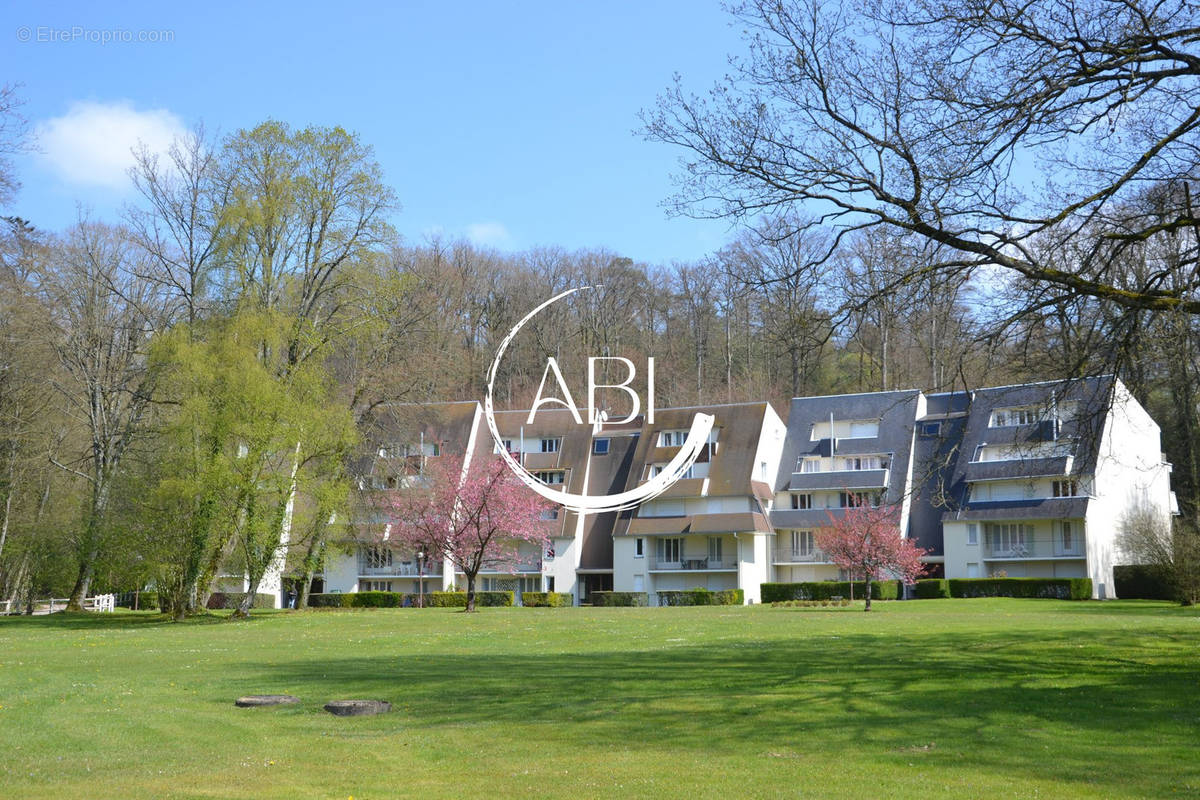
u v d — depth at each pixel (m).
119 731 13.98
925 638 26.47
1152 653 21.55
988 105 15.24
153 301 52.72
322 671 20.91
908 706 15.13
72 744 13.11
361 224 47.12
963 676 18.19
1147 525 53.53
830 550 46.44
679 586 66.06
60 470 55.31
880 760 11.77
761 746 12.63
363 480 49.78
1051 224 15.46
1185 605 44.59
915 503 63.88
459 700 16.48
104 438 49.97
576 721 14.52
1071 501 58.50
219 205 46.75
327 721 14.70
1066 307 15.77
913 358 70.62
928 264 16.14
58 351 49.25
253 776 11.37
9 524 55.03
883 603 51.56
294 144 46.50
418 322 54.41
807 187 16.27
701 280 86.25
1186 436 55.94
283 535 51.25
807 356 17.09
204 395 43.31
